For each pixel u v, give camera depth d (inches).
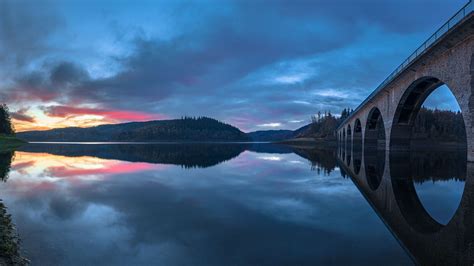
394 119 1948.8
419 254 313.7
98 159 1807.3
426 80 1540.4
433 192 685.9
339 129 5152.6
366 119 2859.3
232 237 371.2
